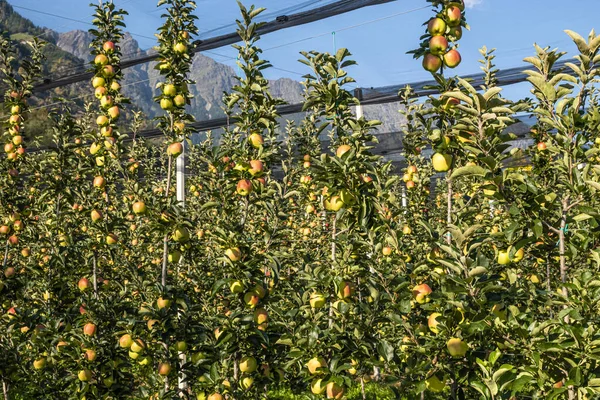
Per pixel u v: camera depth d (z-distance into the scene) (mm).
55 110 6125
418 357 3625
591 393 2725
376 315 3889
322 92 4270
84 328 4855
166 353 4699
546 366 3072
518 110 3299
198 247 5156
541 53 3312
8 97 6129
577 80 3090
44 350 5121
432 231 3631
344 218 4207
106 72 5707
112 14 5879
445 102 3389
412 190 6320
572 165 3123
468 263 3164
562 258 3289
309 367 3715
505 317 3240
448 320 3244
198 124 11047
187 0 5156
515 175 3088
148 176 9109
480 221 5047
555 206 3299
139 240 6789
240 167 4383
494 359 2934
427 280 4008
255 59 4434
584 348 2799
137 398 5484
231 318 4039
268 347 4188
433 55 3504
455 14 3402
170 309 4648
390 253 4262
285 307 5434
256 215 6113
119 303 5090
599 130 3117
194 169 9094
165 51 5094
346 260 3969
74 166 6184
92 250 5660
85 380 4637
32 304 6148
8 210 5895
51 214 6375
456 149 3484
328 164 3764
